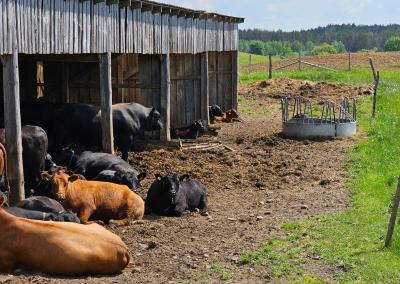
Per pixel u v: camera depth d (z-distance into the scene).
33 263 10.19
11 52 13.93
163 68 23.17
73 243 10.23
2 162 13.38
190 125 25.69
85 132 20.00
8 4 13.78
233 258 11.64
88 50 17.62
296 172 19.23
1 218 10.20
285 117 26.44
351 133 24.98
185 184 15.27
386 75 48.78
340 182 18.30
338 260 11.66
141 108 21.42
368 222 14.12
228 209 15.57
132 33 20.33
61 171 14.10
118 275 10.48
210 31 27.52
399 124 26.84
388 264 11.46
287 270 11.10
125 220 13.96
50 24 15.62
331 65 63.72
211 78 29.86
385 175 18.61
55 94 23.62
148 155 21.28
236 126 28.03
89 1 17.56
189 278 10.54
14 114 14.04
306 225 13.86
